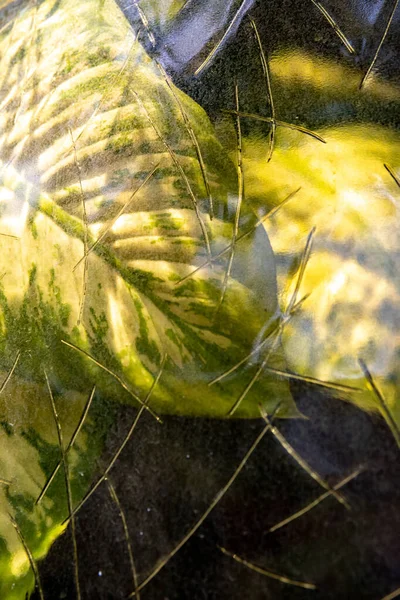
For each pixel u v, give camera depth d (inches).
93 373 19.0
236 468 17.7
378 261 18.0
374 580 16.7
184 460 18.0
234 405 18.1
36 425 18.9
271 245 18.6
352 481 17.1
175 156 19.1
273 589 17.1
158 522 17.9
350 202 18.3
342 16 18.9
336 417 17.5
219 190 18.9
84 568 18.2
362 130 18.5
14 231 19.7
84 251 19.3
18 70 20.4
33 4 20.8
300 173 18.7
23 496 18.7
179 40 19.6
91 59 19.9
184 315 18.9
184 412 18.3
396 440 17.2
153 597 17.7
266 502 17.4
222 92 19.2
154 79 19.5
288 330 18.2
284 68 19.0
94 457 18.6
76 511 18.4
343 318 18.0
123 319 19.1
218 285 18.7
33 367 19.2
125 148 19.4
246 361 18.3
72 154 19.6
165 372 18.6
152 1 19.9
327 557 17.0
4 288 19.5
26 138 19.9
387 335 17.7
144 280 19.1
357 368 17.7
